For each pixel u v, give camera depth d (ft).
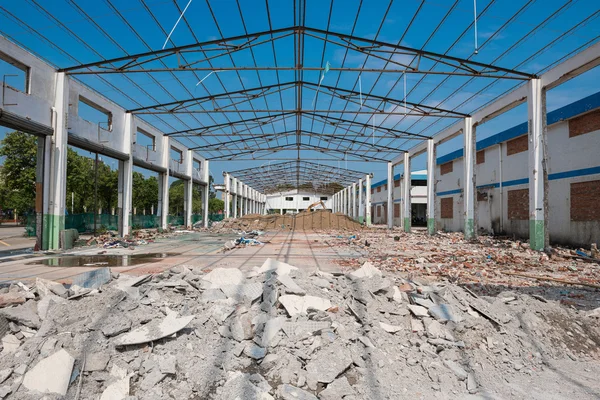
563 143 55.77
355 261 41.39
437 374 13.56
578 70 43.73
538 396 12.76
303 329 14.83
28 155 96.32
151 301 16.55
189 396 11.79
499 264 38.65
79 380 11.87
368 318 16.63
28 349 12.88
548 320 18.17
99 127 58.75
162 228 85.97
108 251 50.06
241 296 17.62
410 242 66.90
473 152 68.03
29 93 43.14
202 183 113.50
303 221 130.93
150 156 78.28
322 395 11.83
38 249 47.21
